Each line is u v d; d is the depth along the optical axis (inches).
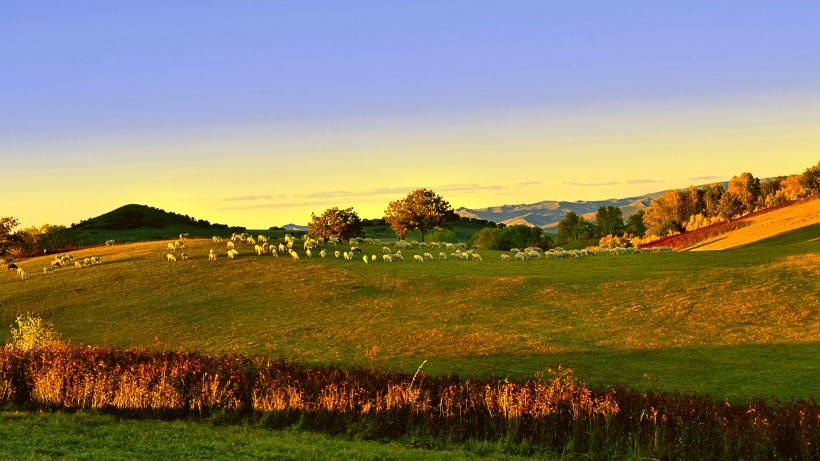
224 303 2598.4
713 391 1365.7
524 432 967.0
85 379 1091.3
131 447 840.9
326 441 921.5
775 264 2736.2
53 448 812.0
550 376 1542.8
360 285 2807.6
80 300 2716.5
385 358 1795.0
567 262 3287.4
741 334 1921.8
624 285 2578.7
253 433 954.1
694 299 2333.9
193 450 839.7
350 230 6378.0
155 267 3240.7
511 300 2501.2
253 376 1147.9
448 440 944.9
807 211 4913.9
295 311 2454.5
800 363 1585.9
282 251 3671.3
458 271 3043.8
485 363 1702.8
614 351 1807.3
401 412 1016.2
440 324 2198.6
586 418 962.7
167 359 1228.5
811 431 848.9
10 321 2477.9
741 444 853.8
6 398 1104.8
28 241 6058.1
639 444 900.6
